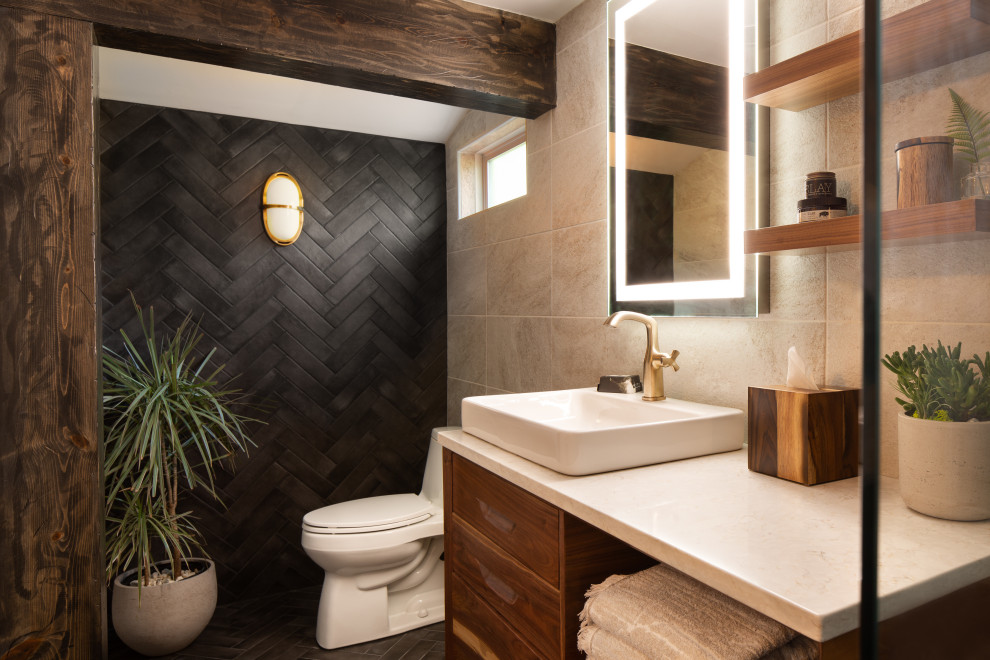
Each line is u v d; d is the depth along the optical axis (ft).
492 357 9.55
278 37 6.31
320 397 10.22
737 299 5.18
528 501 4.43
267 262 9.84
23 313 5.53
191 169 9.36
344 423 10.39
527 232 8.52
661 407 5.50
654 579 3.74
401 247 10.84
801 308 4.84
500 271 9.25
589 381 7.28
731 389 5.49
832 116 4.59
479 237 9.89
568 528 4.03
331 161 10.30
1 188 5.45
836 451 4.18
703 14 5.46
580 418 6.40
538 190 8.25
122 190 8.96
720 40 5.28
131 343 8.48
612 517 3.51
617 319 5.49
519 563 4.58
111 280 8.90
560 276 7.80
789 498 3.84
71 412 5.68
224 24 6.11
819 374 4.70
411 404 10.91
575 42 7.41
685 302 5.75
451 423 11.02
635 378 6.21
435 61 7.05
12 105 5.47
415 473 10.95
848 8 4.40
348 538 7.79
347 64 6.61
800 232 4.29
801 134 4.82
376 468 10.63
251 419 9.24
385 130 10.45
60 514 5.65
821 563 2.88
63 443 5.65
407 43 6.90
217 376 9.51
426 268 11.05
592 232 7.17
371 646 8.07
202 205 9.42
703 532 3.27
